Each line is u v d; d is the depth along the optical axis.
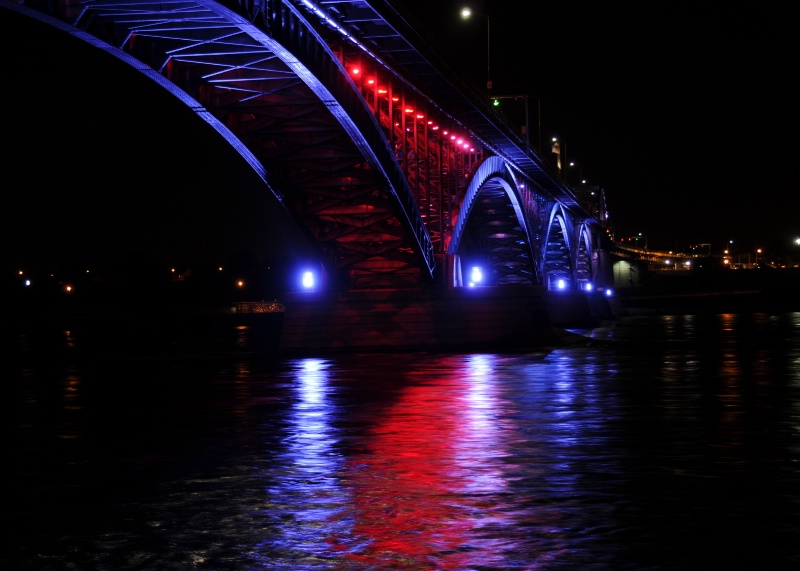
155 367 51.81
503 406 31.83
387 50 52.81
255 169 56.66
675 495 18.38
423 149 67.12
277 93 49.88
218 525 16.59
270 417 29.78
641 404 32.22
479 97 69.94
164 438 26.00
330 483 19.73
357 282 67.19
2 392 39.00
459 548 15.00
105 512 17.67
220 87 49.69
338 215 60.69
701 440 24.67
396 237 61.69
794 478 19.84
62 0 37.84
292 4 41.53
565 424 27.64
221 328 113.75
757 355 56.12
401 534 15.83
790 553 14.63
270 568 14.22
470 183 77.19
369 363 51.19
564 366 48.19
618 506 17.53
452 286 68.88
